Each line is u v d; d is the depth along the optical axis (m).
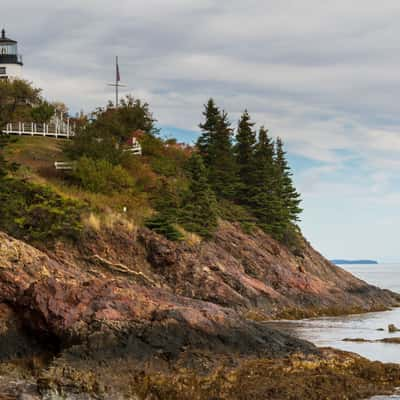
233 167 74.62
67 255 45.84
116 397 23.70
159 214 55.03
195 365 26.12
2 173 46.75
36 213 45.78
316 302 59.12
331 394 24.91
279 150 82.81
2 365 28.11
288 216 74.44
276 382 25.27
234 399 24.03
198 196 60.84
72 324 28.00
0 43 91.12
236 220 68.62
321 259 77.81
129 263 49.12
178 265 50.72
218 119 76.12
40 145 70.81
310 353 28.25
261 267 60.59
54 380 24.41
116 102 80.81
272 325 48.25
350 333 43.62
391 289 107.44
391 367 27.53
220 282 51.19
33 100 86.38
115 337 27.17
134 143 73.25
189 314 28.22
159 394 24.39
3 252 31.83
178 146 84.06
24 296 30.09
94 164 59.81
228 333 28.17
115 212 53.00
